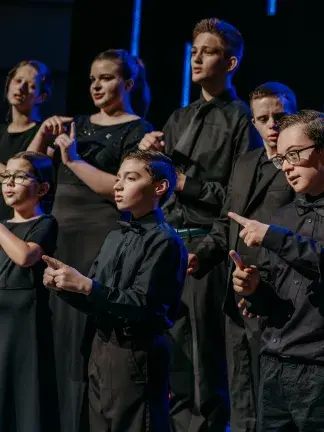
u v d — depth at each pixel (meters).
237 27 6.40
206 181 4.69
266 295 3.55
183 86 6.72
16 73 5.41
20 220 4.58
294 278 3.49
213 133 4.78
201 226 4.63
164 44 6.76
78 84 6.92
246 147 4.71
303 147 3.48
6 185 4.56
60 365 4.55
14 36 7.02
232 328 4.34
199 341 4.54
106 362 3.79
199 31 4.96
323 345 3.37
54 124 4.89
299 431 3.39
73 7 6.97
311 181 3.50
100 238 4.68
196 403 4.50
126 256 3.86
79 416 4.48
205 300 4.55
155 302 3.74
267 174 4.32
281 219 3.66
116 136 4.91
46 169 4.66
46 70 5.50
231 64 4.93
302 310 3.42
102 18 6.89
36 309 4.43
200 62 4.89
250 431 4.25
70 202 4.76
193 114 4.95
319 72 6.13
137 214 3.98
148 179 3.94
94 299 3.63
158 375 3.79
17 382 4.36
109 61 5.06
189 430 4.50
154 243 3.82
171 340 4.61
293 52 6.21
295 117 3.54
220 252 4.41
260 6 6.37
